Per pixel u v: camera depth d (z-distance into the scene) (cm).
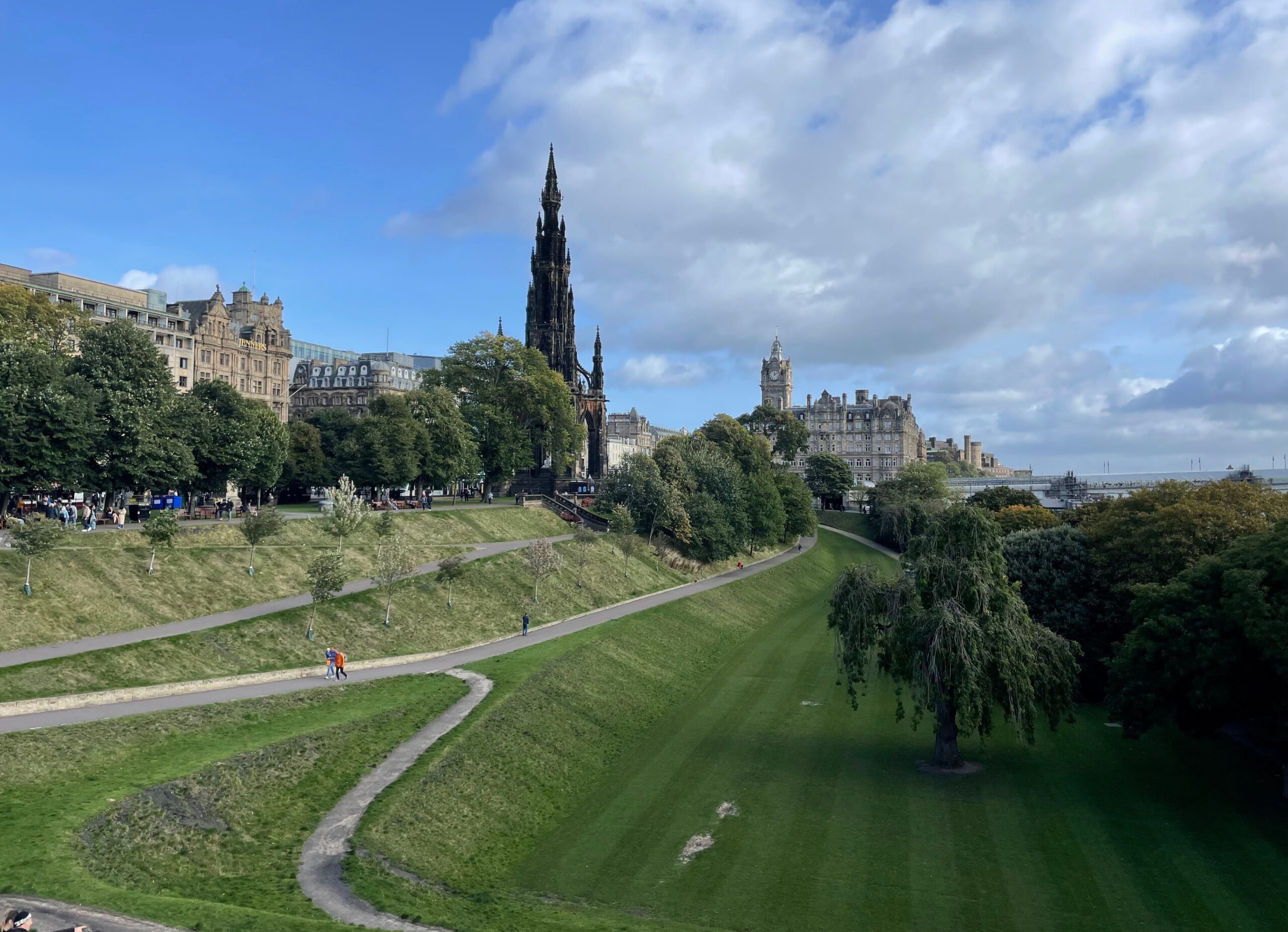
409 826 4522
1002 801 5491
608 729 6750
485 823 4891
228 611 7681
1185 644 5619
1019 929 3972
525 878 4406
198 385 11875
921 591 6022
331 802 4659
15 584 6606
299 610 7819
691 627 10538
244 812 4375
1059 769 6116
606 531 14850
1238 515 7956
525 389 16562
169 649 6419
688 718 7294
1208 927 4003
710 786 5703
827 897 4231
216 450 10738
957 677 5597
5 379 8394
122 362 9906
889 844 4841
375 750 5325
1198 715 5738
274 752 4909
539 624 9688
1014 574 8494
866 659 6378
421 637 8281
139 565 7712
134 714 5150
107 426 9050
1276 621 5128
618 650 8631
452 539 12238
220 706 5528
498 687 6756
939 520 6219
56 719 4928
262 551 9050
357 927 3234
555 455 17750
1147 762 6256
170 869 3819
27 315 11594
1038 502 18538
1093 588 8238
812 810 5306
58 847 3597
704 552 14900
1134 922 4044
